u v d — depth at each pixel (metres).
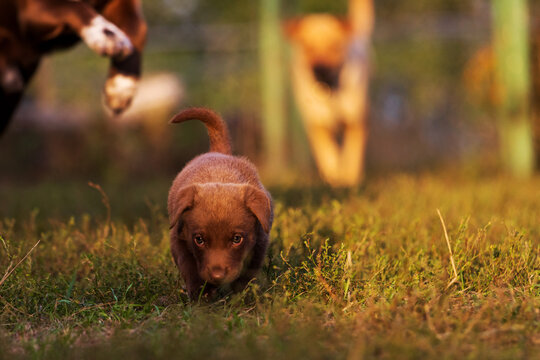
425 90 27.69
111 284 6.02
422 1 27.50
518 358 4.00
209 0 30.06
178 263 5.76
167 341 4.38
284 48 20.45
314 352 4.04
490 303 5.11
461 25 24.11
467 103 25.88
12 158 23.89
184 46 25.75
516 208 9.38
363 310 5.26
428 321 4.66
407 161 24.23
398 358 4.01
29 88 26.47
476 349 4.16
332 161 16.17
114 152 23.95
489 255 6.23
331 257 5.98
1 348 4.49
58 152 24.05
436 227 7.40
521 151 17.16
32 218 9.02
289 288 5.66
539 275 5.84
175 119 6.88
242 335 4.60
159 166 24.33
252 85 25.80
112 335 4.74
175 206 5.57
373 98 27.52
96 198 12.80
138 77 8.48
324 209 8.46
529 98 17.77
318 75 15.79
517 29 17.09
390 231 7.21
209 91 25.95
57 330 5.04
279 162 20.70
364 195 10.91
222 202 5.49
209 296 5.66
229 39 25.80
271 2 20.19
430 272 6.00
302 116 20.53
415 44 26.72
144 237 7.56
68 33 8.36
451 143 27.09
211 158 6.41
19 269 6.06
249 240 5.59
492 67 21.03
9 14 8.34
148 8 30.39
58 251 7.14
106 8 8.59
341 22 16.09
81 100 26.17
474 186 13.02
